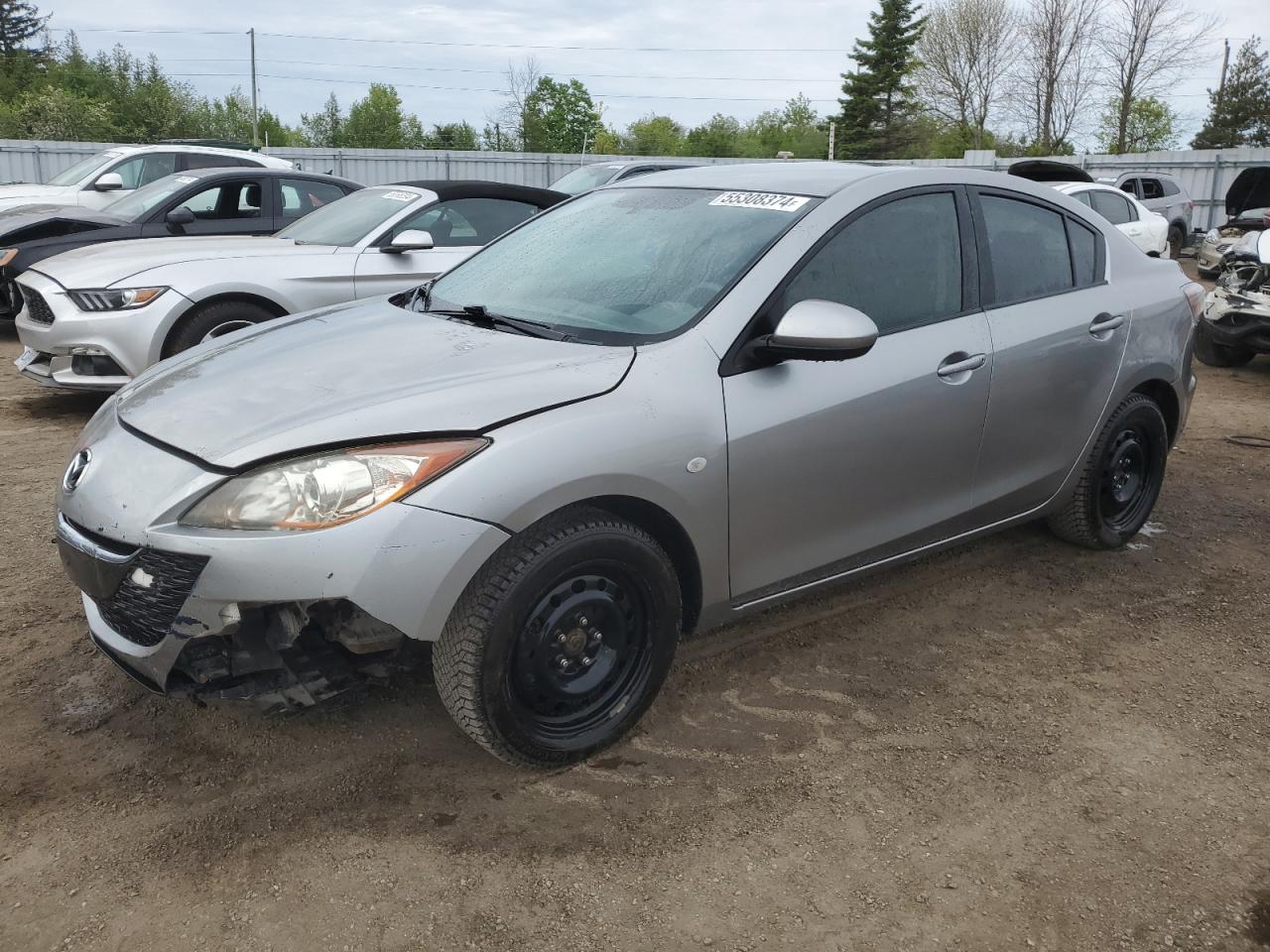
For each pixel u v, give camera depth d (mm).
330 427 2375
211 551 2270
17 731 2834
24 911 2180
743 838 2492
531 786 2668
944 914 2262
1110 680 3344
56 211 9273
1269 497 5348
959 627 3709
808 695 3186
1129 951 2170
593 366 2688
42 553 4094
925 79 60312
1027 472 3795
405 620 2318
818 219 3109
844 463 3078
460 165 28625
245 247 6500
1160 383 4312
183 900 2229
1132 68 54469
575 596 2592
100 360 5914
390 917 2195
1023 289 3725
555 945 2137
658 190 3668
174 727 2881
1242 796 2723
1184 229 20125
